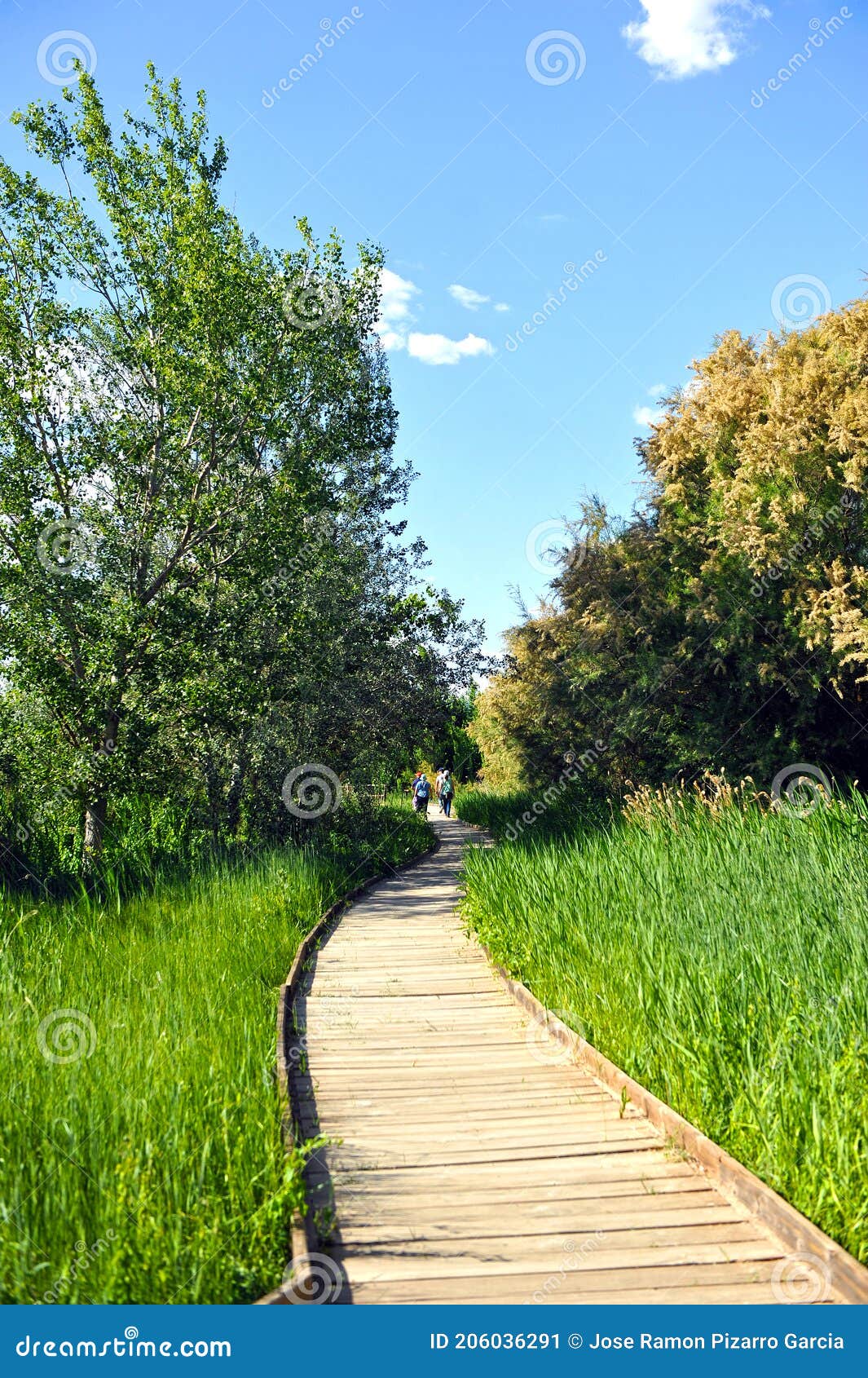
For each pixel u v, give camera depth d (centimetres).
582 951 824
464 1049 721
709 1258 399
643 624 1834
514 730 2144
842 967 593
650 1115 553
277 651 1619
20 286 1458
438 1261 400
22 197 1454
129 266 1501
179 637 1436
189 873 1336
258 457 1505
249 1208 401
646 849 1035
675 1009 618
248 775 1762
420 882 1817
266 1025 670
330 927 1263
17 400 1382
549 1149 520
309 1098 610
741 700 1708
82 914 981
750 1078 500
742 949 646
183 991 703
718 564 1706
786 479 1598
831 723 1694
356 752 1905
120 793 1398
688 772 1770
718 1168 469
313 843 1816
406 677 1970
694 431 1789
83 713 1391
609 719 1861
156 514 1484
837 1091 463
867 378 1556
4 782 1403
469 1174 488
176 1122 441
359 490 1922
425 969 1005
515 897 1091
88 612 1402
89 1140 426
